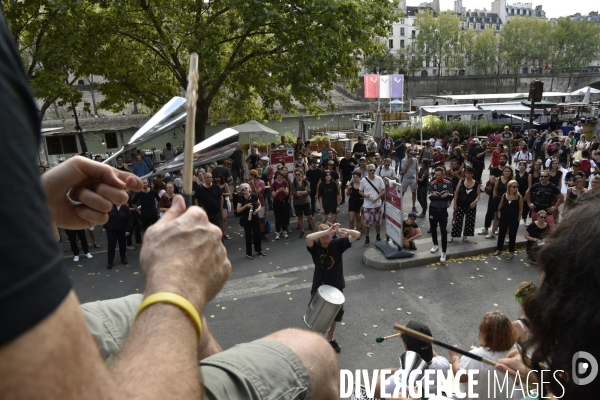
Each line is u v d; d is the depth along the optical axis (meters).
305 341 0.93
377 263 9.69
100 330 0.93
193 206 0.73
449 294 8.38
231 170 18.19
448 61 86.31
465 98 34.12
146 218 11.20
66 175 0.91
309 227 12.90
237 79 16.56
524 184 12.05
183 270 0.63
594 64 111.19
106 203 0.92
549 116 34.69
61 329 0.36
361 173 12.53
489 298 8.19
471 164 17.14
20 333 0.32
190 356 0.56
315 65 15.19
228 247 11.48
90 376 0.39
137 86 17.70
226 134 0.88
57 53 13.77
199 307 0.62
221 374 0.79
